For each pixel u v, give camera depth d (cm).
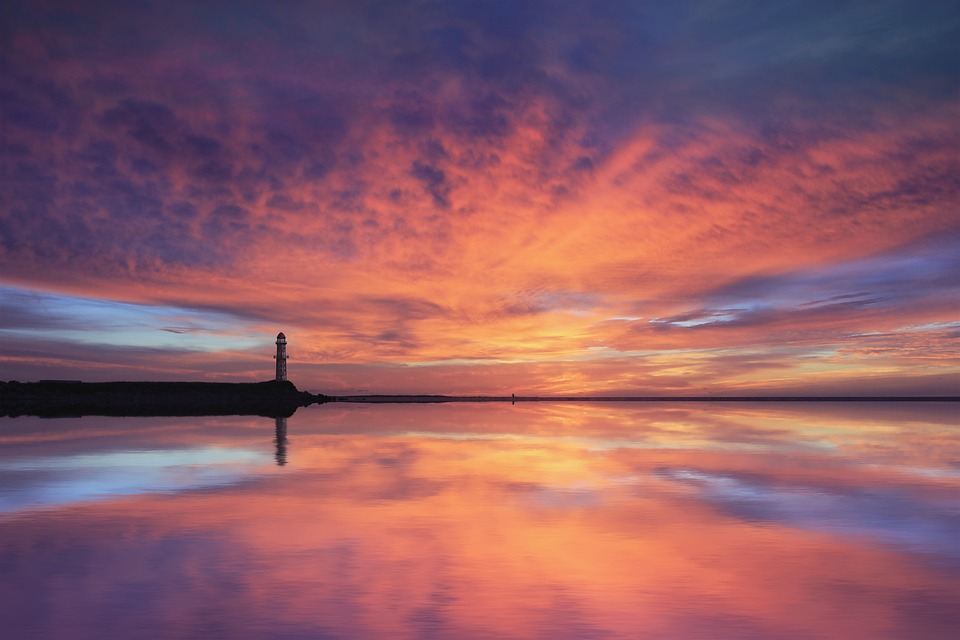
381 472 1956
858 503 1445
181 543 1085
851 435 3569
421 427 4353
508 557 1002
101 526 1212
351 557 1001
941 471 1983
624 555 1015
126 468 2034
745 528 1196
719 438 3359
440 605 796
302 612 771
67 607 788
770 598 819
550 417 6369
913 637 700
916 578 895
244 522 1245
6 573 920
